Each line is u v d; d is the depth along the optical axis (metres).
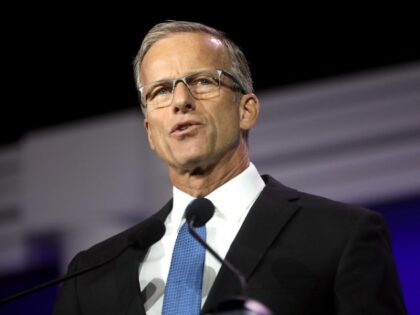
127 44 6.98
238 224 3.14
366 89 6.48
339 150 6.53
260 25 6.64
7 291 7.44
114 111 7.23
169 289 3.00
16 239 7.42
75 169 7.27
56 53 7.20
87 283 3.19
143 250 3.11
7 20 7.12
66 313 3.17
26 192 7.42
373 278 2.86
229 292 2.86
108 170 7.18
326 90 6.60
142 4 6.79
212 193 3.21
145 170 7.09
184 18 6.68
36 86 7.33
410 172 6.29
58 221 7.28
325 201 3.15
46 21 7.10
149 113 3.22
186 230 3.14
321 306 2.86
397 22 6.38
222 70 3.22
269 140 6.74
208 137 3.14
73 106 7.32
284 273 2.89
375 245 2.95
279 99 6.73
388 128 6.40
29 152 7.42
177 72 3.17
